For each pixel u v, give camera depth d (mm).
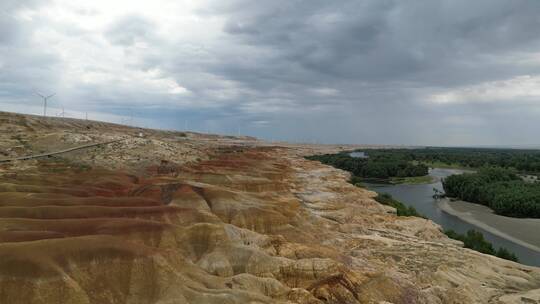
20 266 25125
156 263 29828
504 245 70375
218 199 54312
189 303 28938
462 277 46625
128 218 38469
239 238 43156
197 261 37344
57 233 31625
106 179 61812
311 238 53688
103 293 27141
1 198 41656
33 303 24438
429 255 52844
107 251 28453
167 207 43344
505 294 44219
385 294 38844
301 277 38000
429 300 39938
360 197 92938
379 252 53250
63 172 68688
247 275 34656
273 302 31078
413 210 90188
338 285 37719
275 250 44594
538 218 89250
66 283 25625
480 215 93688
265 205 57156
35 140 92312
